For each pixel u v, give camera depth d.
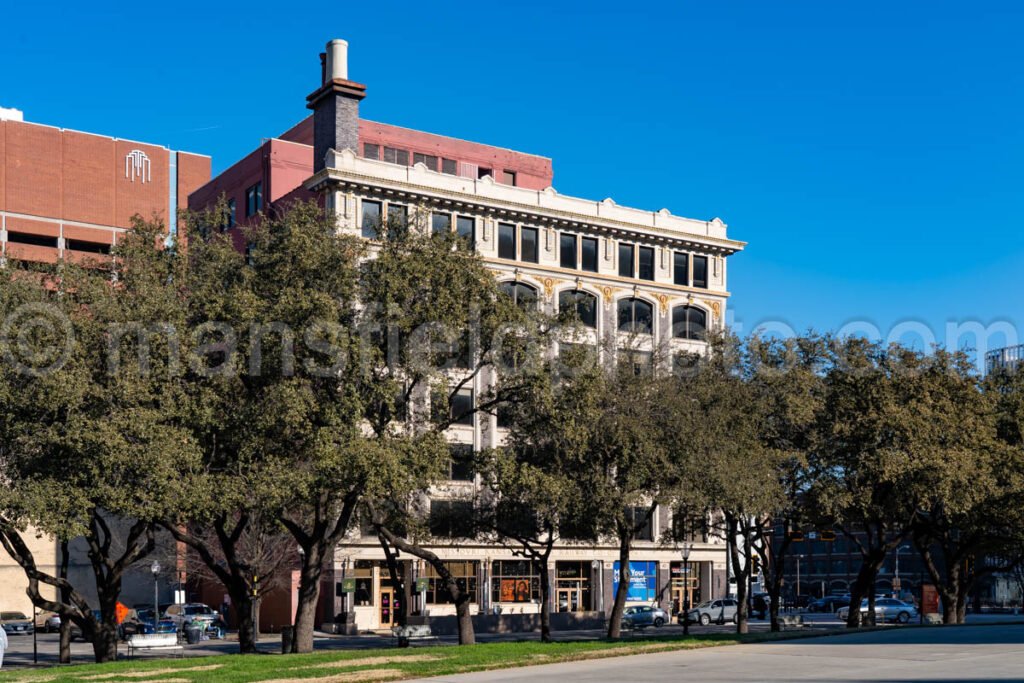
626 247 79.44
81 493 29.98
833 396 49.56
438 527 45.47
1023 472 51.25
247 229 37.66
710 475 39.97
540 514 42.78
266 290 33.62
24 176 94.12
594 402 37.66
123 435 30.64
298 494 32.84
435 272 34.16
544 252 75.31
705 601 80.81
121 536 77.81
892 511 51.97
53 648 57.88
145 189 100.25
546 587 46.09
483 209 72.69
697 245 81.69
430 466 33.47
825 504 47.00
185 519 34.00
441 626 63.91
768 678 24.75
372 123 81.00
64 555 39.56
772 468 44.59
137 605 81.56
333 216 36.88
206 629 63.06
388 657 30.00
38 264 34.22
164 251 36.69
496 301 35.44
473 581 71.81
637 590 77.31
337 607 67.00
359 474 31.44
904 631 44.44
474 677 25.95
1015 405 54.97
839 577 141.38
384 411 34.97
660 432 40.66
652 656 32.06
